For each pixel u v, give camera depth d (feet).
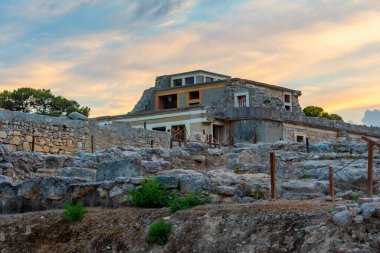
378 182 76.95
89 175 82.17
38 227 66.33
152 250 59.06
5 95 258.98
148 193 67.36
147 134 133.08
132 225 62.90
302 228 54.08
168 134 138.62
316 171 84.43
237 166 87.61
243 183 69.26
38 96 260.62
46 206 74.13
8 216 69.97
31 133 108.27
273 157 67.87
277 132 184.14
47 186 74.28
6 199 76.23
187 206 64.03
